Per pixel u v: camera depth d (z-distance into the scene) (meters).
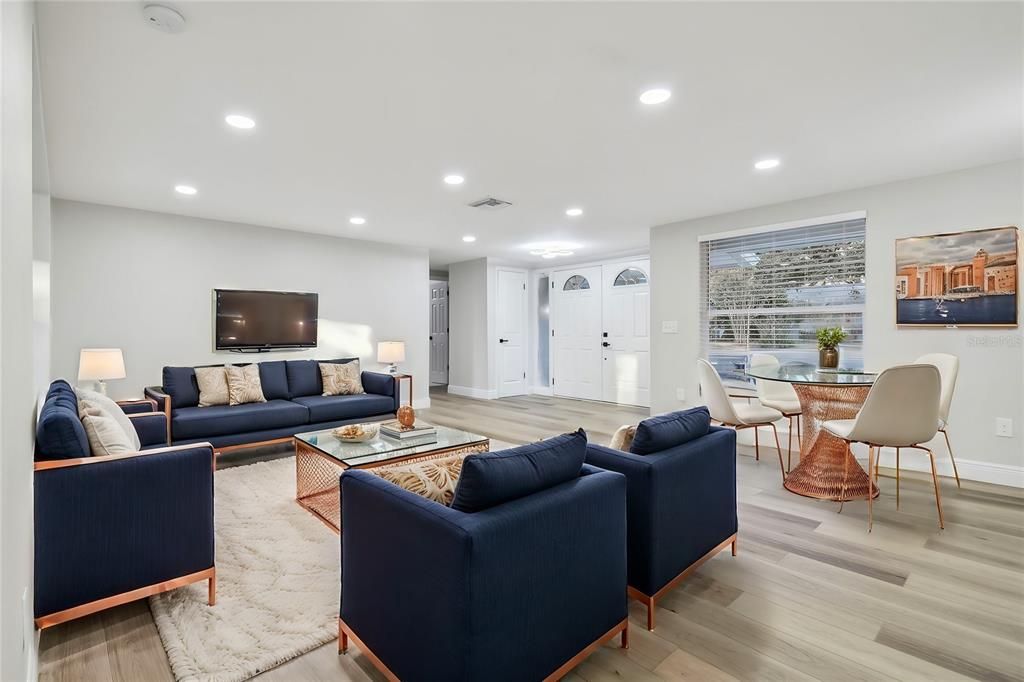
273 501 3.20
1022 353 3.43
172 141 2.96
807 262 4.40
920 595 2.12
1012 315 3.44
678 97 2.47
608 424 5.72
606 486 1.72
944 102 2.54
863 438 2.93
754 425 3.73
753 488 3.49
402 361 6.50
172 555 1.98
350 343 6.00
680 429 2.18
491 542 1.32
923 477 3.70
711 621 1.95
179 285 4.77
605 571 1.71
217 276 4.99
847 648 1.78
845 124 2.80
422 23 1.87
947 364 3.34
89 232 4.30
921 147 3.16
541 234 5.78
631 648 1.79
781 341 4.58
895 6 1.79
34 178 3.21
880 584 2.21
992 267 3.50
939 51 2.08
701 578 2.27
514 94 2.43
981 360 3.57
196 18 1.82
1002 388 3.49
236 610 2.01
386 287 6.34
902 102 2.54
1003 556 2.46
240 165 3.39
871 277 4.00
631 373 7.14
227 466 4.00
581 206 4.54
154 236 4.62
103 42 1.96
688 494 2.12
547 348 8.30
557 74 2.24
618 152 3.20
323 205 4.45
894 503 3.19
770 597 2.11
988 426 3.55
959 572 2.31
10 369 1.05
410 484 1.67
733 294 4.88
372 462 2.80
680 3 1.76
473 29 1.91
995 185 3.47
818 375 3.37
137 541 1.91
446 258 7.78
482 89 2.38
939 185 3.68
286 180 3.71
